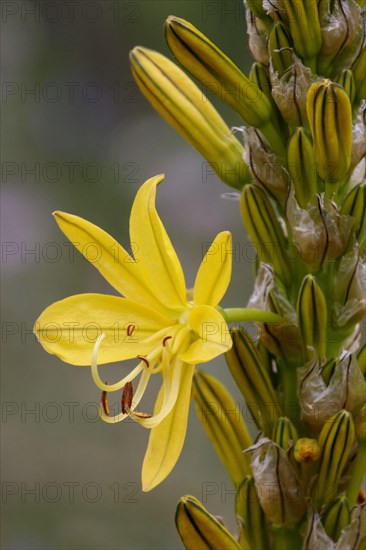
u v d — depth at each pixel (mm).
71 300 365
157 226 362
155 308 367
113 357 365
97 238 366
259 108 368
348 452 361
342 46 366
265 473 363
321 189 368
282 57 366
